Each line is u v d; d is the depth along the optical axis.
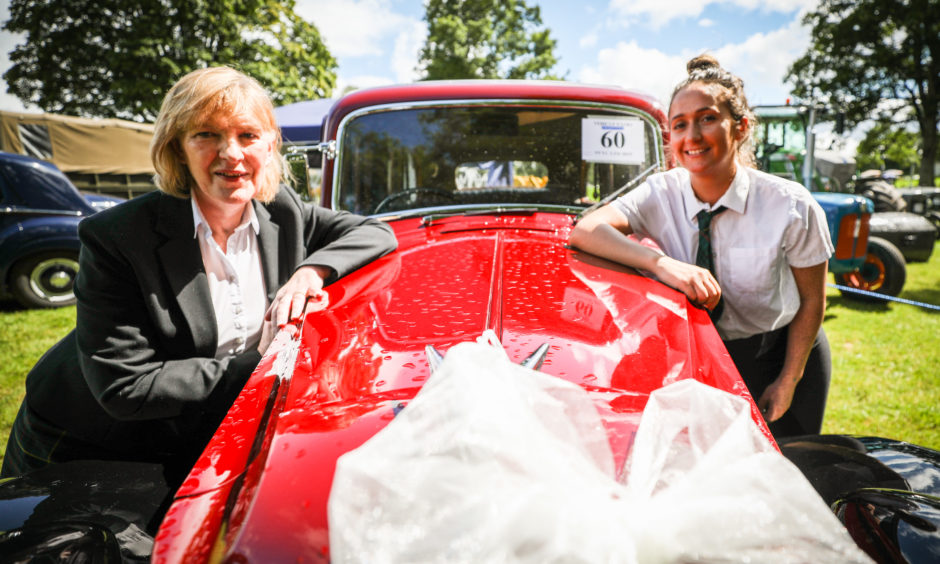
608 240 1.54
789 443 1.29
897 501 0.96
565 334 1.07
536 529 0.60
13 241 5.51
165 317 1.28
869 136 26.84
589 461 0.71
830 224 5.35
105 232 1.23
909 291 6.68
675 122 1.55
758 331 1.66
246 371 1.21
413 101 2.22
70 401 1.42
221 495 0.77
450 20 23.58
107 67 16.09
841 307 5.87
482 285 1.30
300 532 0.67
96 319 1.23
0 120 8.73
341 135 2.21
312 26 18.38
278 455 0.79
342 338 1.10
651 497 0.69
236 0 16.08
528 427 0.70
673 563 0.64
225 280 1.41
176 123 1.24
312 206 1.68
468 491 0.63
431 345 1.04
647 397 0.91
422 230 1.89
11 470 1.54
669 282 1.38
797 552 0.66
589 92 2.23
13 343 4.54
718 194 1.58
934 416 3.16
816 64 24.95
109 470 1.19
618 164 2.25
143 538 1.00
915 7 21.27
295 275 1.37
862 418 3.16
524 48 25.08
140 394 1.17
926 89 23.27
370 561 0.58
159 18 15.27
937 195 11.16
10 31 16.34
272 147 1.42
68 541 0.90
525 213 2.05
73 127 9.23
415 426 0.72
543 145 2.25
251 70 15.95
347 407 0.89
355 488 0.66
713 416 0.81
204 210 1.36
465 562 0.57
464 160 2.25
